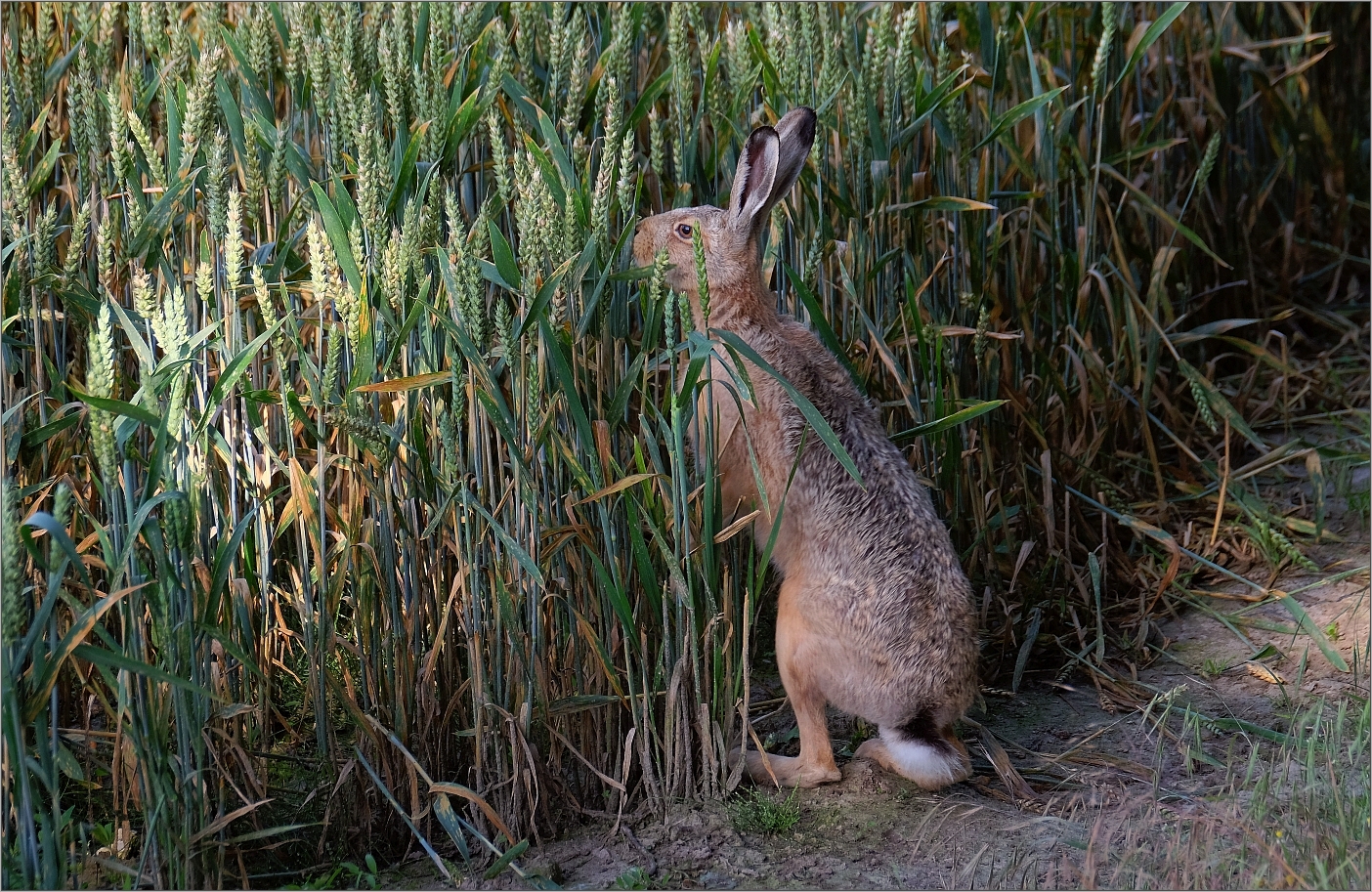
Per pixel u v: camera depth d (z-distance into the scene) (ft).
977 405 13.62
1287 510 19.10
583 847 12.41
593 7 16.74
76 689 13.37
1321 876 10.41
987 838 12.43
